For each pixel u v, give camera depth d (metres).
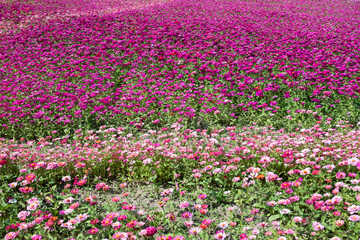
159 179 5.29
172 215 3.77
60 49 13.20
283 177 5.09
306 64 9.99
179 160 5.41
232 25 15.38
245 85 8.73
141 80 9.52
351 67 9.97
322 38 13.26
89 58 11.80
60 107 8.16
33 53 12.64
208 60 11.22
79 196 4.80
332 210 3.84
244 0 26.27
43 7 21.62
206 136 6.74
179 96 8.62
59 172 5.26
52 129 7.48
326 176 4.67
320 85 8.72
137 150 5.65
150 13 18.92
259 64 10.30
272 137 6.48
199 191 4.64
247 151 5.18
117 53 12.27
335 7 24.88
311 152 5.39
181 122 7.55
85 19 16.77
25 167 5.11
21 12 19.56
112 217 3.71
